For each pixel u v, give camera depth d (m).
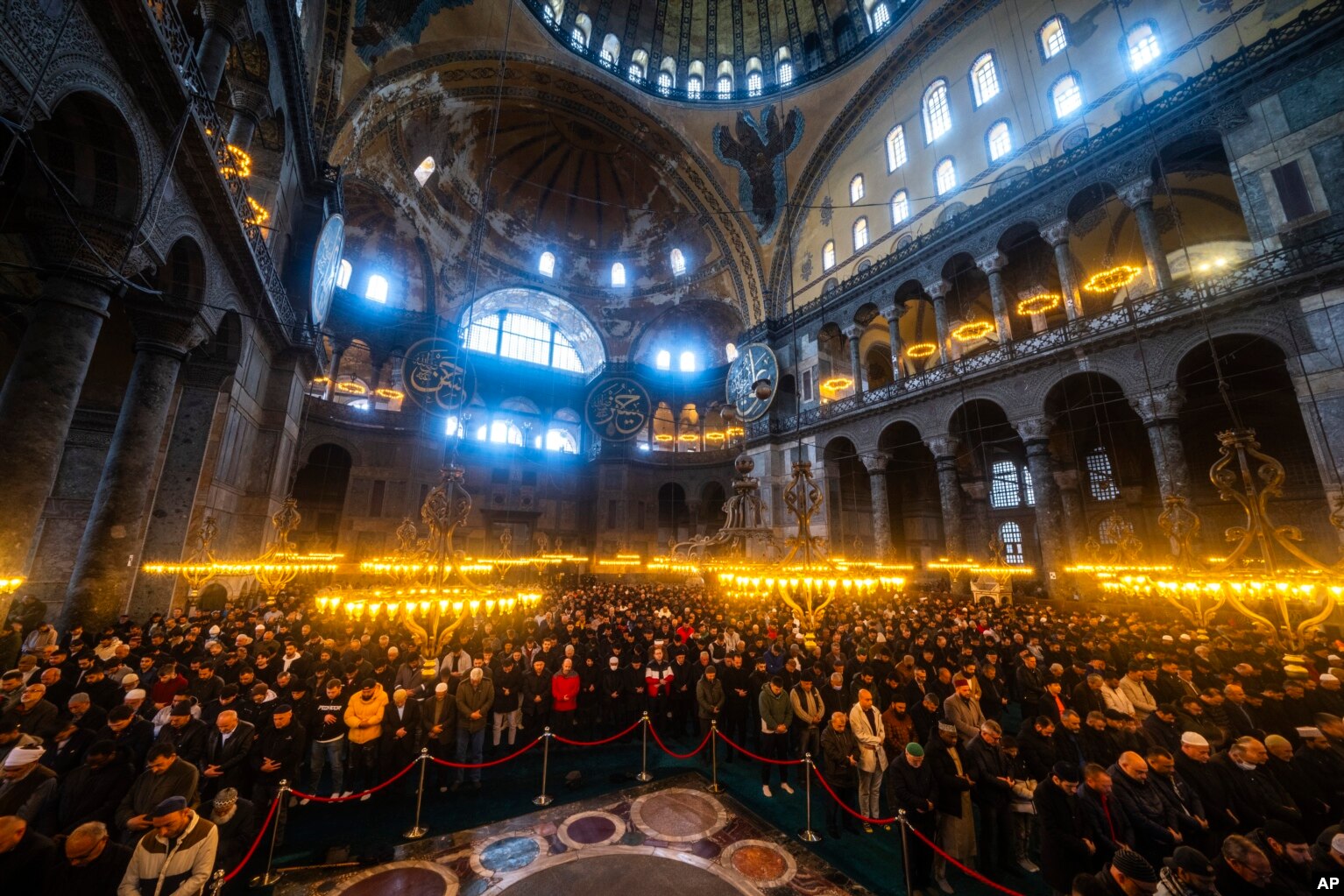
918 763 4.51
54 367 6.18
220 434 11.63
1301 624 7.51
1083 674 6.84
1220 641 8.10
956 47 21.00
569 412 32.97
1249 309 12.13
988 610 13.73
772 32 27.11
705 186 28.97
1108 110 16.17
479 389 29.69
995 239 17.84
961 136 20.30
